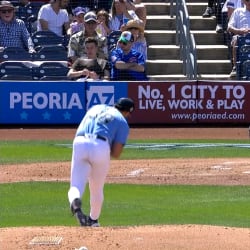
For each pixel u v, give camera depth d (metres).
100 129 24.17
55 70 55.06
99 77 54.81
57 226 24.50
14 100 54.41
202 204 29.97
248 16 57.78
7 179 35.66
